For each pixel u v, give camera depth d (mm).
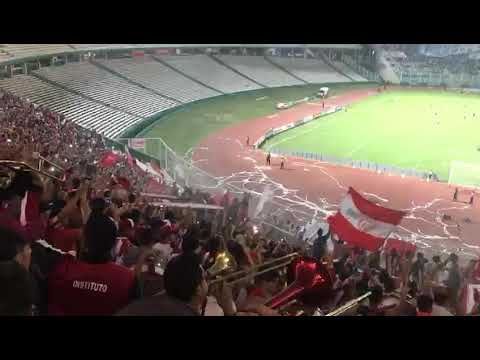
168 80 79125
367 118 75625
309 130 67125
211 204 21391
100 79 67250
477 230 35906
